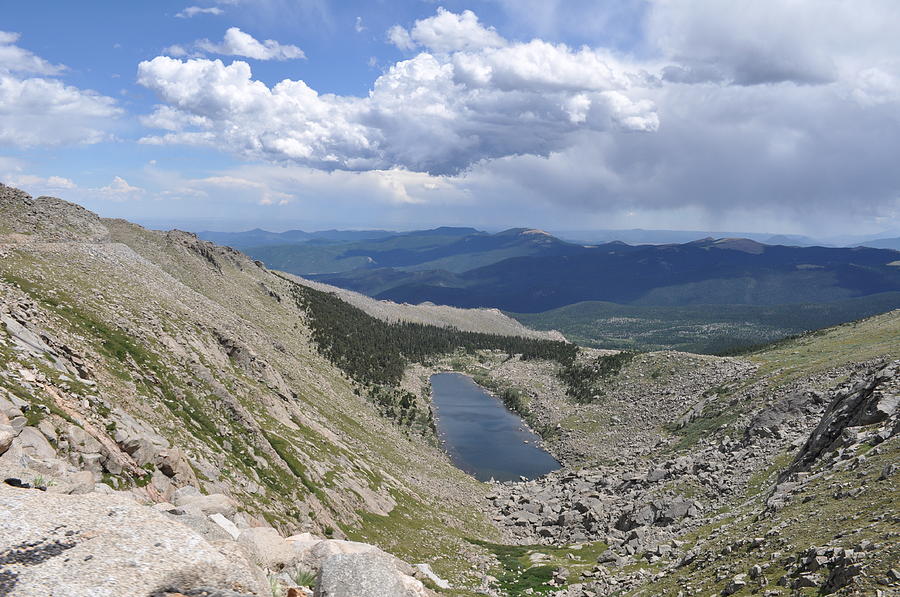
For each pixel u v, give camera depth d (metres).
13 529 8.29
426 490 102.56
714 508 62.41
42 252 71.56
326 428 97.88
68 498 9.57
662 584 39.34
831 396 84.56
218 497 20.14
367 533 62.81
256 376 86.81
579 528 84.19
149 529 9.10
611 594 46.03
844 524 30.14
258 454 59.25
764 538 35.16
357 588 11.29
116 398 43.50
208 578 8.37
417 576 23.22
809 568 26.48
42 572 7.43
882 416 46.50
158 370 57.38
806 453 54.97
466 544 74.75
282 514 50.19
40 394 32.16
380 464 101.62
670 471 84.81
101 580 7.55
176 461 38.84
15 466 15.73
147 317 68.56
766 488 58.97
